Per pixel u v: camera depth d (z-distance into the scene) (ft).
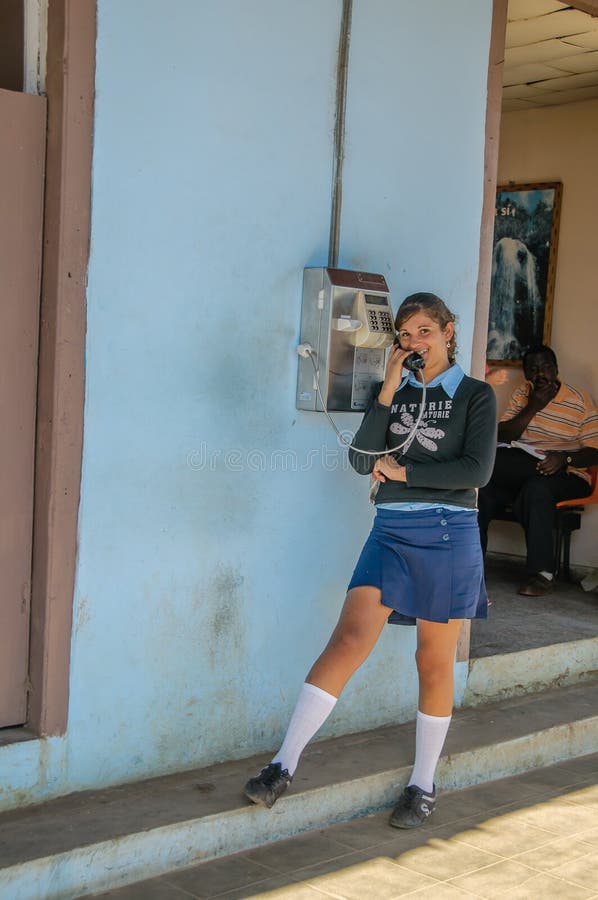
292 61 12.58
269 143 12.48
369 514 14.11
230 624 12.74
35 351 10.95
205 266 12.03
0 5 11.16
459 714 15.29
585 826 12.79
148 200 11.43
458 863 11.60
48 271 10.86
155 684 12.09
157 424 11.78
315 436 13.39
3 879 9.72
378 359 13.37
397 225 14.08
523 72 20.25
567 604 20.08
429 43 14.10
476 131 14.85
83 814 11.01
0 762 10.84
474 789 13.80
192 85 11.66
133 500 11.65
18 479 10.96
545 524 20.68
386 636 14.46
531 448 21.17
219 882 10.79
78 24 10.62
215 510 12.44
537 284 23.00
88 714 11.53
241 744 13.01
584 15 16.96
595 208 22.18
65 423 10.96
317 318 12.88
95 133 10.91
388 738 14.11
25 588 11.14
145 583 11.86
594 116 22.11
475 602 11.95
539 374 21.53
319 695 11.62
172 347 11.82
